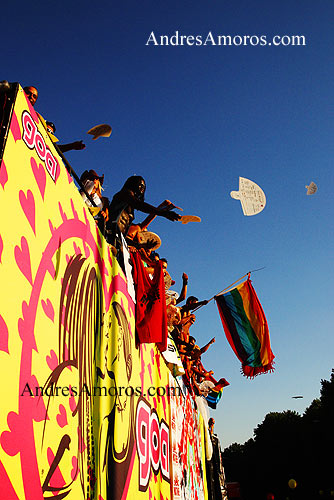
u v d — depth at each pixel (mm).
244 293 12914
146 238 9594
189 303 13242
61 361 4566
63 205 5129
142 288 8016
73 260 5230
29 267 4094
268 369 12305
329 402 59594
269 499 56875
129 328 7273
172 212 7754
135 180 8148
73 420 4688
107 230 7258
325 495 65062
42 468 3906
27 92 5156
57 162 5078
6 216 3775
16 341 3713
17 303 3803
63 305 4789
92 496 5008
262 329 12609
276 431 81188
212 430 25781
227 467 109188
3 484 3287
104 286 6305
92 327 5656
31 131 4453
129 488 6191
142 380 7809
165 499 8609
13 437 3498
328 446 63406
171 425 10047
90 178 6895
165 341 7980
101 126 5496
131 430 6695
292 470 75000
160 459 8578
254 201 8578
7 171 3873
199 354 15195
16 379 3646
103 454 5465
